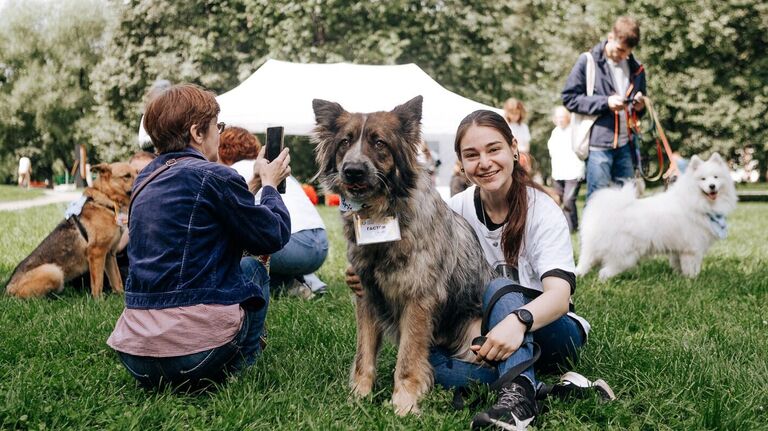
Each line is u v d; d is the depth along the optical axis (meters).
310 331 4.36
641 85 7.50
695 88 22.44
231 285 3.07
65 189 40.69
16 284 5.75
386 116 3.19
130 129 25.16
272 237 3.08
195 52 22.36
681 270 7.07
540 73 25.03
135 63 23.89
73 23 39.56
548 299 2.96
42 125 39.62
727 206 6.81
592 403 3.04
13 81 41.38
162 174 3.01
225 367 3.19
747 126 22.47
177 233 2.95
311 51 21.31
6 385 3.27
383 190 3.04
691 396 3.25
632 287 6.28
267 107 9.14
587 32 24.00
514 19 24.12
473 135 3.15
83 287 6.23
